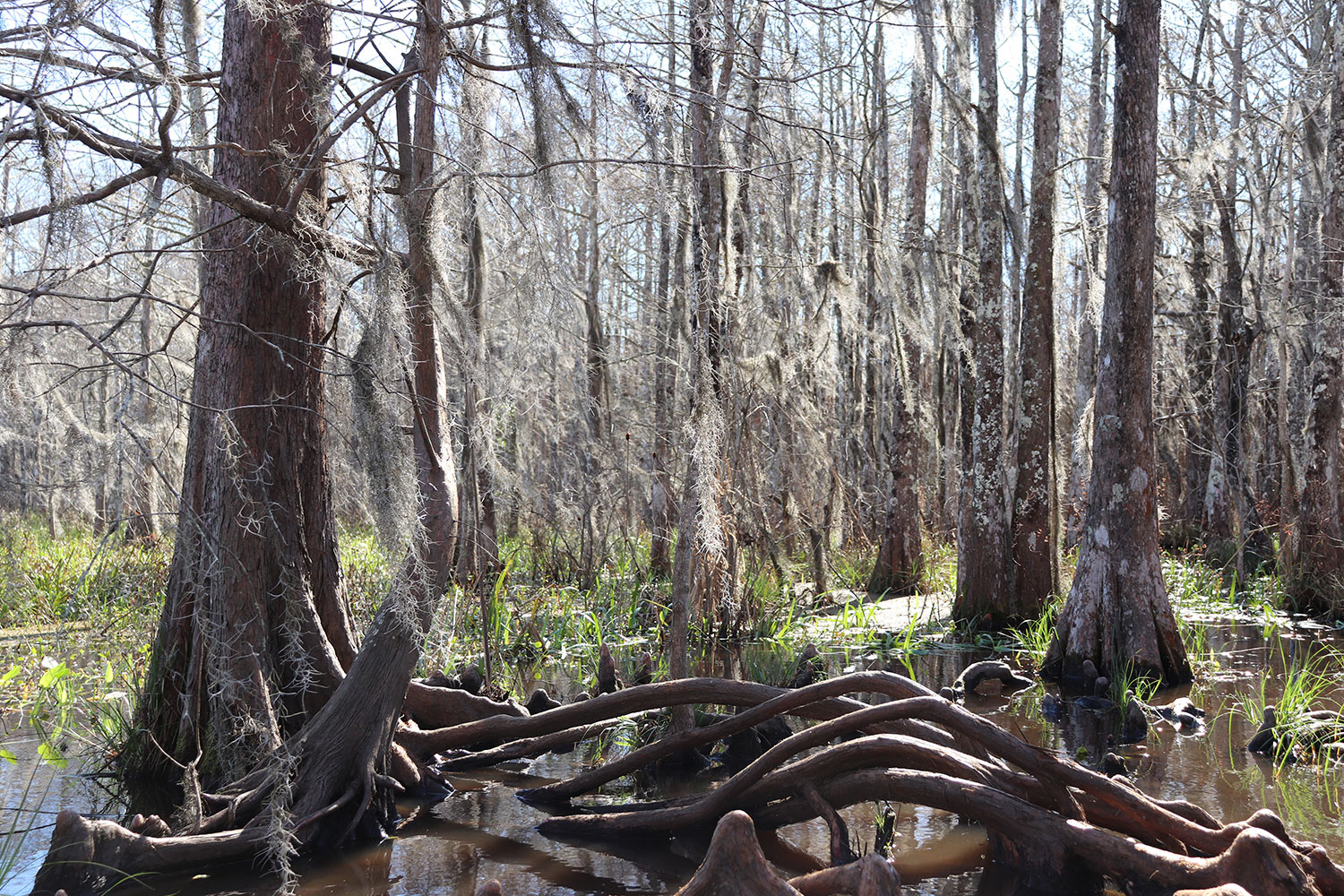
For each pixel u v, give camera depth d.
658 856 5.00
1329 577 12.69
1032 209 11.54
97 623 9.27
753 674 8.55
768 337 10.55
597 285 14.35
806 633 11.09
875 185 14.38
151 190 4.45
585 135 5.69
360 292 5.30
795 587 13.37
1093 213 15.99
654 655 9.66
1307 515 13.05
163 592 8.34
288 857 4.90
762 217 11.56
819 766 4.97
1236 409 17.00
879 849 4.93
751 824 3.90
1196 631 11.28
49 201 3.94
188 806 5.05
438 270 5.31
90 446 7.19
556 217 5.74
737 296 9.58
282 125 5.84
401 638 5.42
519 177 5.42
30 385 5.81
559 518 13.98
